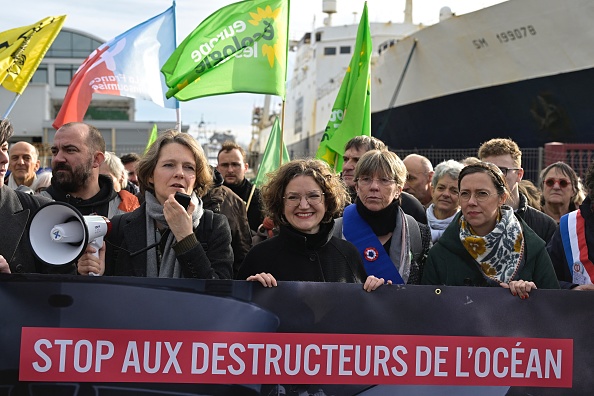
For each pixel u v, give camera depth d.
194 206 3.57
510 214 3.98
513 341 3.47
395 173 4.28
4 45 6.68
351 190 5.60
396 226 4.32
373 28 32.19
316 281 3.68
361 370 3.41
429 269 4.07
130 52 7.50
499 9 18.25
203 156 3.74
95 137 4.41
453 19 19.98
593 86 16.75
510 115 19.23
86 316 3.26
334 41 33.59
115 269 3.61
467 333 3.45
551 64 17.55
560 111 17.78
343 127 7.01
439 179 5.53
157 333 3.29
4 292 3.23
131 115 33.88
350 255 3.83
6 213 3.60
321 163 3.78
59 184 4.39
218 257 3.64
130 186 7.00
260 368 3.35
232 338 3.32
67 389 3.26
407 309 3.43
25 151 7.50
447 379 3.45
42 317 3.24
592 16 16.17
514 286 3.47
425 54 21.83
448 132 21.75
